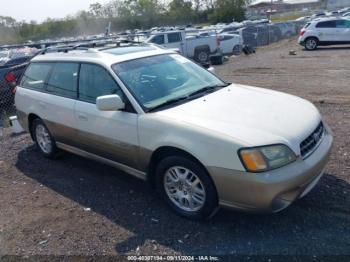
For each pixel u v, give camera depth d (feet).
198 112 11.58
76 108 14.33
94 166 16.67
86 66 14.32
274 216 11.38
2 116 28.96
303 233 10.52
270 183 9.49
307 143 10.57
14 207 13.73
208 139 10.26
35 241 11.48
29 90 17.52
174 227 11.43
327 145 11.41
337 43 65.82
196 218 11.42
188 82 14.06
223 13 238.48
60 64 15.84
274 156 9.70
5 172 17.08
